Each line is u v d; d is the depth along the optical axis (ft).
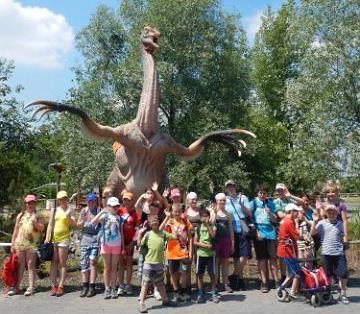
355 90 85.51
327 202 29.76
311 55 86.89
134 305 27.63
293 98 89.45
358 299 28.55
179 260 28.43
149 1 107.14
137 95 105.70
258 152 118.01
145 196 32.07
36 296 30.14
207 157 99.14
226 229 30.25
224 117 101.91
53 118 109.09
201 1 102.47
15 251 30.94
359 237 49.73
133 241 30.19
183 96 105.60
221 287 32.04
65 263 30.63
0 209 56.65
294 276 28.22
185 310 26.40
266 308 26.58
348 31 83.46
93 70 113.50
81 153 101.09
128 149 37.55
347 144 84.48
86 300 28.94
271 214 31.48
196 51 104.94
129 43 110.63
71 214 31.04
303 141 88.12
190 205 29.89
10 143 108.37
